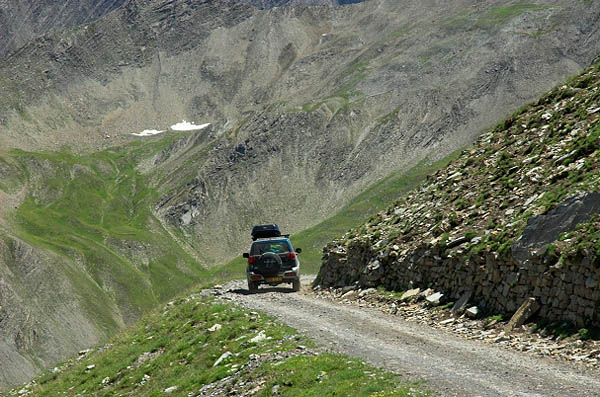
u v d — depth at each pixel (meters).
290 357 16.77
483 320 19.31
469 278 21.45
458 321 20.00
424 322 20.91
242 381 16.28
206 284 39.59
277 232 35.88
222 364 18.66
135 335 29.72
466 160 32.56
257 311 25.22
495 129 34.25
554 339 15.96
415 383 12.75
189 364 20.52
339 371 14.55
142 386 20.77
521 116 32.38
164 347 24.62
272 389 14.62
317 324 21.16
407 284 25.80
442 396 11.76
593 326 15.33
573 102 28.12
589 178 19.55
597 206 17.52
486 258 20.66
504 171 27.05
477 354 15.43
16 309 193.50
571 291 16.42
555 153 24.55
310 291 34.03
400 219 31.52
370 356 15.64
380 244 29.62
